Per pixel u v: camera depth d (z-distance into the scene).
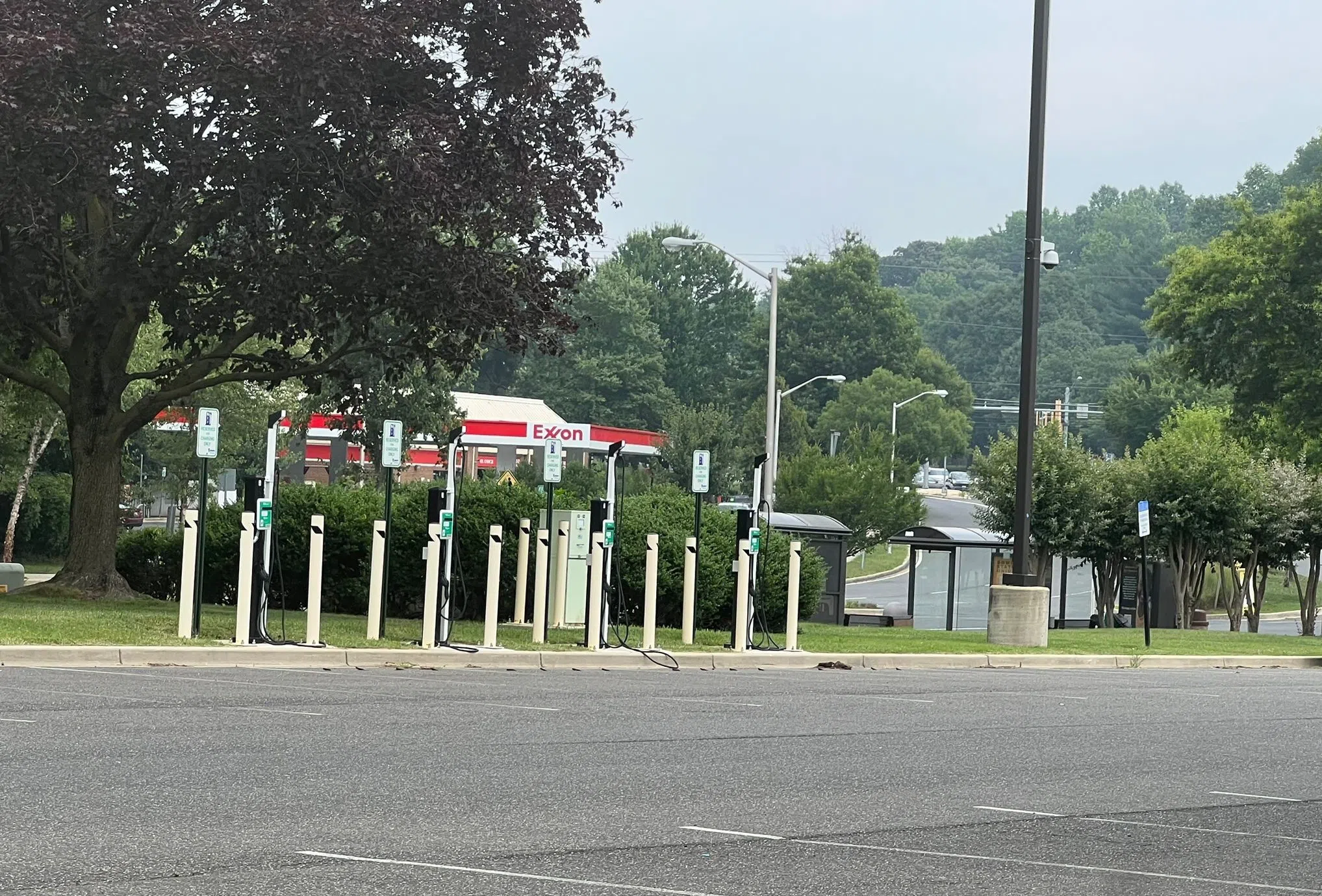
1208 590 60.06
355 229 24.00
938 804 10.27
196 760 10.61
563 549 24.22
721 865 8.02
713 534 27.11
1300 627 49.50
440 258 24.12
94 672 16.25
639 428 112.00
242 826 8.45
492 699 15.27
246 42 21.75
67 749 10.80
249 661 18.27
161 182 23.12
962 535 36.69
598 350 111.62
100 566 26.30
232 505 28.73
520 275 26.08
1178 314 48.19
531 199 25.30
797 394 117.06
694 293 125.06
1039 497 36.12
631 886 7.42
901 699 17.28
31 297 24.73
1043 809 10.28
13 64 20.56
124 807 8.83
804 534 32.81
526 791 9.99
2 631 18.31
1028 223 26.66
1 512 55.75
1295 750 14.02
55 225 23.02
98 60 21.89
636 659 20.52
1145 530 27.69
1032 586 26.67
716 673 20.00
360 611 27.70
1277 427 46.69
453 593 20.39
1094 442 153.00
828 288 119.44
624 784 10.48
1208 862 8.71
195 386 26.64
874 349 118.00
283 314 23.39
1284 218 45.66
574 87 26.25
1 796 9.01
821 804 10.09
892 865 8.20
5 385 34.09
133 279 23.42
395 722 13.12
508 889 7.24
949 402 126.44
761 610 22.94
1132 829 9.67
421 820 8.86
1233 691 20.38
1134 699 18.45
